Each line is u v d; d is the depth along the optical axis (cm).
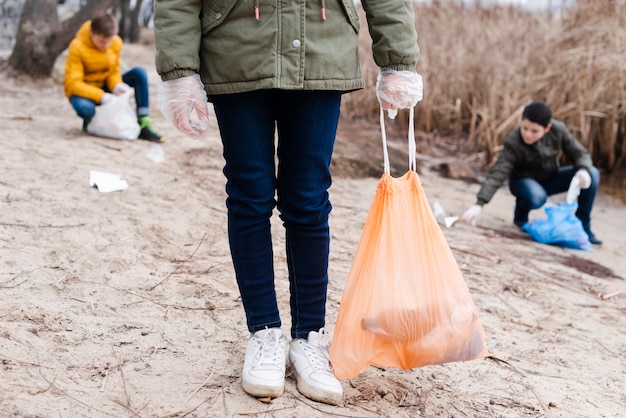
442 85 798
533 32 832
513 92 725
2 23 1070
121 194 421
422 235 228
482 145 742
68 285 290
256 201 220
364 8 219
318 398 225
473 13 1012
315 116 214
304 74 207
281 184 226
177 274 320
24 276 290
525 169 525
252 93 211
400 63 217
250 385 221
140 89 581
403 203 228
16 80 847
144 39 1426
